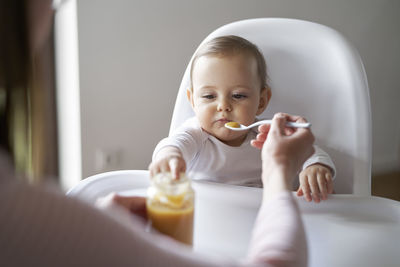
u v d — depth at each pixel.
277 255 0.34
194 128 0.87
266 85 0.92
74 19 1.42
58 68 1.55
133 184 0.73
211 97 0.85
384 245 0.59
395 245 0.59
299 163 0.49
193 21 1.65
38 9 0.32
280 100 0.94
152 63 1.61
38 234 0.25
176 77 1.69
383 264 0.55
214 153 0.89
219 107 0.84
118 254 0.27
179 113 0.92
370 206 0.68
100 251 0.27
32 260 0.25
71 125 1.55
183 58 1.67
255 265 0.32
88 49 1.46
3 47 0.32
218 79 0.84
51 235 0.26
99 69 1.50
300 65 0.90
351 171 0.84
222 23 1.72
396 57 2.24
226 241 0.61
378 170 2.36
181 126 0.89
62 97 1.57
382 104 2.28
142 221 0.56
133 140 1.66
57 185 0.30
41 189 0.27
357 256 0.56
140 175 0.75
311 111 0.90
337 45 0.86
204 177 0.92
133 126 1.65
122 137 1.63
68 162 1.62
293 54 0.90
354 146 0.83
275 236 0.36
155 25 1.57
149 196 0.51
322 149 0.88
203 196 0.70
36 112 0.50
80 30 1.43
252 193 0.68
